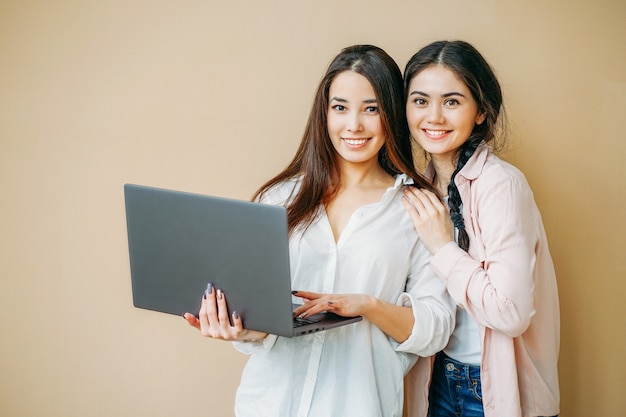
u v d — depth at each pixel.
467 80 1.86
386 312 1.83
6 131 2.36
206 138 2.30
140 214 1.71
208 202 1.64
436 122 1.88
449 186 1.95
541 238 1.93
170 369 2.42
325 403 1.86
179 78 2.29
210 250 1.67
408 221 1.93
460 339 2.01
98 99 2.32
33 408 2.46
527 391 1.98
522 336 1.96
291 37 2.24
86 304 2.41
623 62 2.20
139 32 2.29
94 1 2.28
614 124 2.22
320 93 1.91
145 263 1.76
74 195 2.37
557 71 2.20
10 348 2.45
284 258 1.60
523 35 2.20
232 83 2.28
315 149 1.93
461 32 2.21
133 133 2.32
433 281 1.94
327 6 2.23
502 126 2.15
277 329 1.67
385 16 2.21
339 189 1.95
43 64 2.32
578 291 2.29
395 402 1.93
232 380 2.40
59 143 2.35
